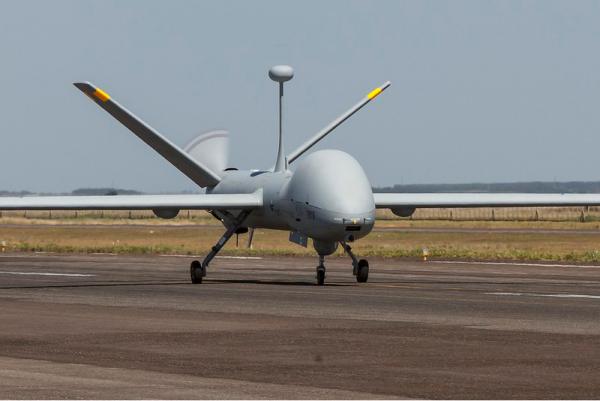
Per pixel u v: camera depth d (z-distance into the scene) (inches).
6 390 1187.9
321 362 1392.7
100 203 2773.1
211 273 3393.2
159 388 1205.1
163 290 2586.1
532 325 1785.2
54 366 1363.2
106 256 4579.2
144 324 1812.3
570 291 2536.9
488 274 3309.5
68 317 1930.4
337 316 1935.3
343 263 4005.9
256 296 2380.7
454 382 1248.2
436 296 2370.8
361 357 1433.3
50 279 3065.9
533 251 4709.6
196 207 2859.3
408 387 1216.2
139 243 6151.6
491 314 1964.8
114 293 2490.2
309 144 3334.2
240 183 3127.5
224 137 3462.1
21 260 4237.2
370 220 2652.6
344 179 2682.1
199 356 1444.4
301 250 4936.0
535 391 1194.0
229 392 1182.3
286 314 1973.4
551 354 1456.7
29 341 1595.7
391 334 1670.8
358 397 1158.3
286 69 3157.0
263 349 1509.6
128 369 1338.6
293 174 2815.0
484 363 1381.6
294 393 1178.0
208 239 6599.4
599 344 1553.9
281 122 3157.0
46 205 2704.2
